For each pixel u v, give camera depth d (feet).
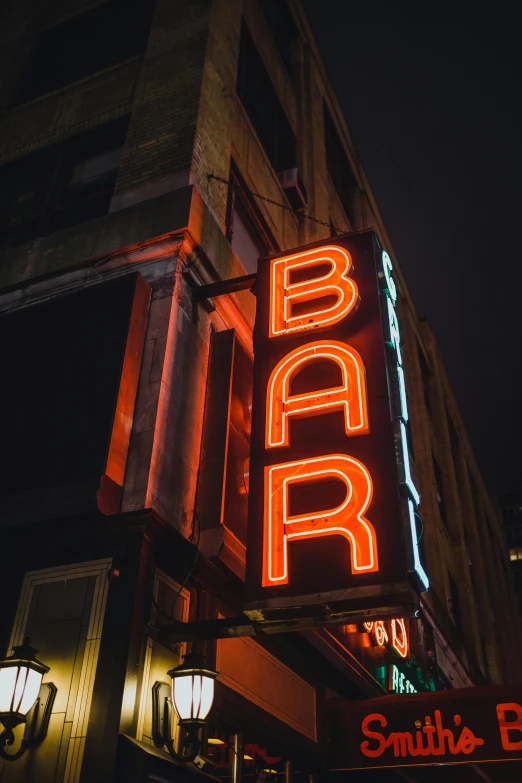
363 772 33.78
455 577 73.56
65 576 21.35
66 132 39.42
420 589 20.67
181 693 19.12
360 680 34.88
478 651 70.54
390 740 27.55
